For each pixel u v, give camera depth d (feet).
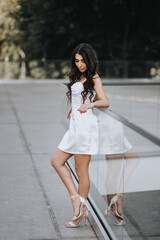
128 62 84.02
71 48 96.48
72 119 9.87
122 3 88.43
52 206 11.73
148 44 98.58
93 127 9.62
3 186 13.61
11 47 90.94
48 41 92.53
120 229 8.39
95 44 96.22
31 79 83.97
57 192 13.05
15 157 17.84
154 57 99.71
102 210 9.73
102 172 9.52
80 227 10.21
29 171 15.55
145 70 84.02
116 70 84.12
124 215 8.04
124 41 97.55
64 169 10.13
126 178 7.72
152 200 6.38
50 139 22.08
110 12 92.27
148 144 6.31
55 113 33.06
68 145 9.77
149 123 26.45
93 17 92.94
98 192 10.08
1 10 88.07
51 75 84.43
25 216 10.88
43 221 10.56
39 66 84.12
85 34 95.25
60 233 9.81
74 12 91.81
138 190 7.03
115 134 8.29
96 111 9.90
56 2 89.61
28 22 90.43
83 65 9.50
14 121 28.60
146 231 6.84
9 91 56.13
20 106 38.09
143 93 30.68
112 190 8.77
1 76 82.69
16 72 83.20
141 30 96.94
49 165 16.49
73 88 9.69
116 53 99.86
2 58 91.56
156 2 90.68
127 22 94.48
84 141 9.54
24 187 13.52
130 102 29.63
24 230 9.94
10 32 89.76
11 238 9.45
